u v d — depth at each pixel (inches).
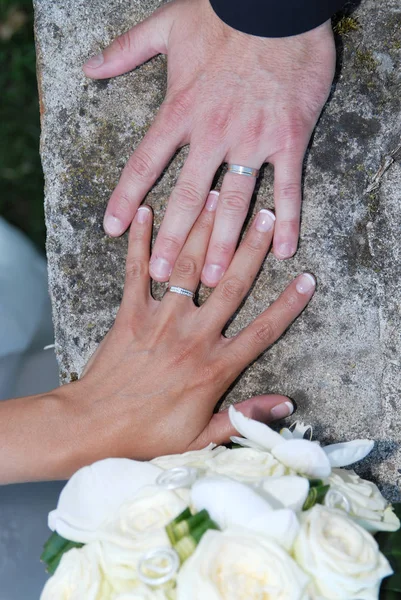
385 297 49.1
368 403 49.1
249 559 28.8
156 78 52.9
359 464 49.0
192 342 46.9
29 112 105.6
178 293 47.7
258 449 35.9
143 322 48.6
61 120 53.9
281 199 47.1
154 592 29.8
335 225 49.6
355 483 36.4
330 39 48.0
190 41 48.1
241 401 50.2
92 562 31.5
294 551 30.0
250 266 47.5
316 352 49.6
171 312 47.7
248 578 28.5
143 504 32.3
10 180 104.8
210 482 30.5
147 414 46.1
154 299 50.3
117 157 53.0
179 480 32.7
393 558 34.9
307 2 44.4
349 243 49.6
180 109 47.4
